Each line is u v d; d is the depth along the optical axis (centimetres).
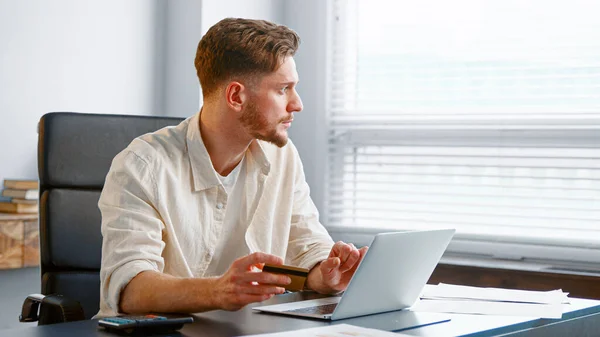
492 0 320
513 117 314
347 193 353
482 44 322
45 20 304
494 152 320
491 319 146
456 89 328
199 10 334
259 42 170
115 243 163
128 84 332
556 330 150
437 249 157
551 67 308
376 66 345
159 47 343
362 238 346
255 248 192
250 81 171
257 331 133
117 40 328
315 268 178
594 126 300
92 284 203
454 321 144
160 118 220
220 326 137
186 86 340
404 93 339
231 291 140
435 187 332
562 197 305
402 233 144
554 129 307
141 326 129
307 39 358
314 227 205
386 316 149
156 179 173
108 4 324
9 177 295
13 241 264
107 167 209
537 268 276
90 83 319
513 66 316
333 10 354
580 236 303
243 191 191
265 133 175
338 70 353
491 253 318
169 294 147
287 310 152
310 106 357
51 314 175
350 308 146
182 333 131
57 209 202
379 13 344
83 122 208
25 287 303
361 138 348
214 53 173
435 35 332
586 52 301
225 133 178
